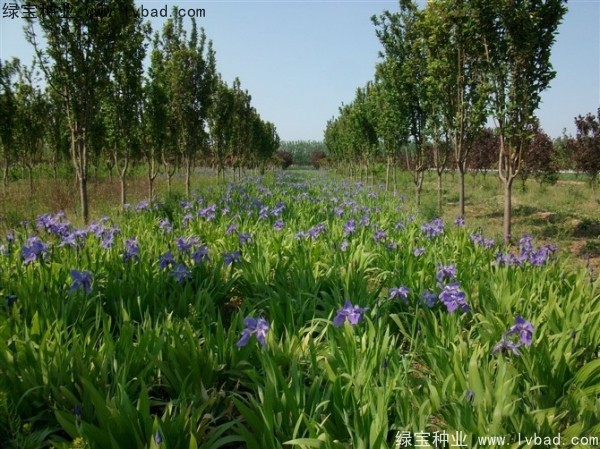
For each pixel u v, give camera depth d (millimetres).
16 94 19156
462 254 7293
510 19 9672
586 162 18453
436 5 12172
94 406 3127
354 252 6785
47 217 7055
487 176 35344
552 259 6648
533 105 10164
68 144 21547
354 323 3893
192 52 18844
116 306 4832
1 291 5238
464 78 12469
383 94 18891
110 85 13523
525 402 3482
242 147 33406
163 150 18641
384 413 2928
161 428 2791
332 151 52844
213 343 4094
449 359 3795
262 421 3084
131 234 8398
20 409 3418
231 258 5992
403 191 25312
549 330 4480
